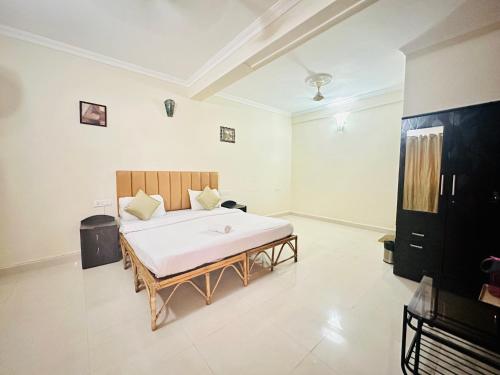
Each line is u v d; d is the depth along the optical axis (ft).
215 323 5.35
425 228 7.07
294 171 18.42
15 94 7.43
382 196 13.28
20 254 7.78
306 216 17.67
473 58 6.10
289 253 10.00
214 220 9.14
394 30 7.23
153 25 7.10
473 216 6.18
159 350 4.52
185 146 11.93
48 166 8.13
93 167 9.08
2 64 7.18
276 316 5.62
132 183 9.99
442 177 6.66
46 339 4.78
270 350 4.54
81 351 4.48
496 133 5.78
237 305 6.08
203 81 10.32
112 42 8.04
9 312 5.66
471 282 6.27
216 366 4.16
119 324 5.28
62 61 8.20
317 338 4.88
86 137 8.86
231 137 14.14
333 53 8.70
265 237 7.75
